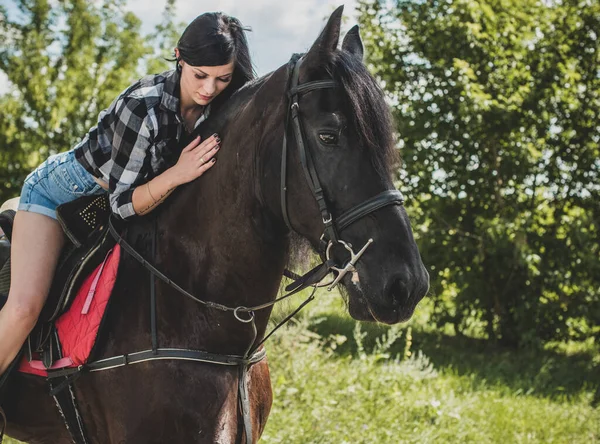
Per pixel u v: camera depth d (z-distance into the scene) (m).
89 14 16.77
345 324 9.35
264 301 2.27
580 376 8.79
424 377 6.51
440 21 10.59
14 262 2.34
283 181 2.03
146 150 2.28
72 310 2.31
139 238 2.36
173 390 2.15
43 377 2.40
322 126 1.95
